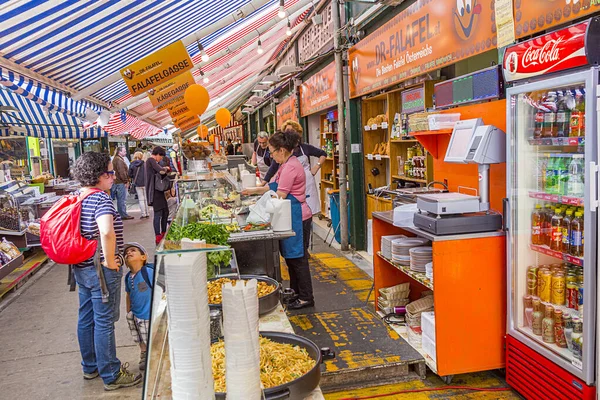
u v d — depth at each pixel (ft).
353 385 10.82
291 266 15.38
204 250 4.97
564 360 8.73
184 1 16.34
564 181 8.91
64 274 23.34
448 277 10.36
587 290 7.97
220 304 9.01
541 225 9.84
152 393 4.84
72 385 11.98
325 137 33.17
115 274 11.35
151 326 5.04
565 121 8.81
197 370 4.91
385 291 13.96
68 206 10.96
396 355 11.25
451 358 10.56
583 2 8.48
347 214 24.47
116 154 40.50
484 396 10.34
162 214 28.40
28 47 14.28
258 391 5.35
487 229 10.51
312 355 8.28
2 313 17.80
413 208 12.21
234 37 27.40
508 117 9.78
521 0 10.25
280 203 13.47
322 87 29.30
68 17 13.11
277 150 15.10
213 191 19.97
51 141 50.47
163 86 25.99
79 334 12.02
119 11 14.44
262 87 44.19
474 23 12.37
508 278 10.29
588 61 7.52
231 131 93.40
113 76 18.89
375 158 22.24
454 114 12.55
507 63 9.67
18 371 12.89
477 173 11.98
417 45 15.87
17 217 24.62
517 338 10.09
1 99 25.31
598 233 7.82
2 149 39.73
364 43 21.25
